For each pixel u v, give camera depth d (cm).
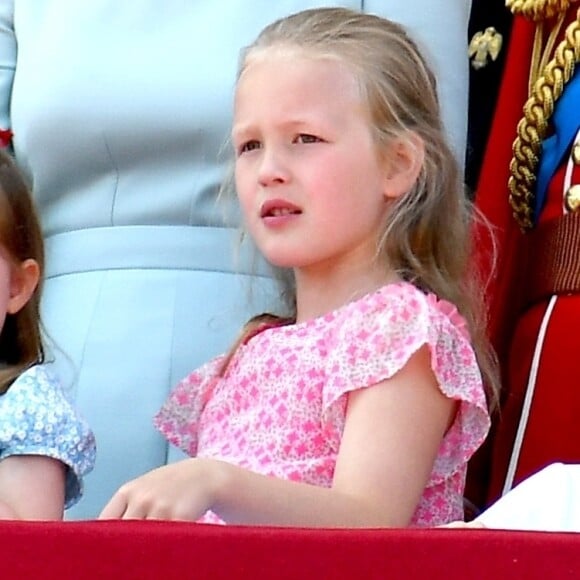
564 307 470
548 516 319
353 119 434
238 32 506
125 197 498
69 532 239
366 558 239
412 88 450
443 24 529
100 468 471
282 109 430
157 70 500
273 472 411
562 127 496
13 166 461
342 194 427
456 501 422
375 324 410
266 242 432
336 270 436
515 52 526
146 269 488
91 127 499
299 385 422
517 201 512
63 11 522
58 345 483
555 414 461
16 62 539
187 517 311
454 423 417
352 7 521
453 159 457
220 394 451
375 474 385
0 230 441
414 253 441
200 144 496
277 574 239
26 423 422
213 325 479
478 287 475
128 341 478
